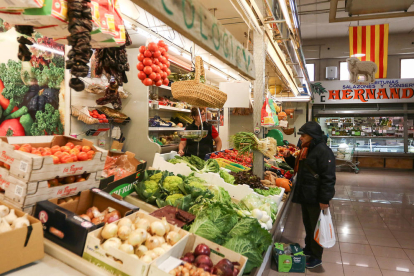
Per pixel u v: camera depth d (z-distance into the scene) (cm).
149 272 124
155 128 458
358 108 1216
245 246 172
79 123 358
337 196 693
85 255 135
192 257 147
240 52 251
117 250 128
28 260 128
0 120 262
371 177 986
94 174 186
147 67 212
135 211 167
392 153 1170
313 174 322
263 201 272
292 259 321
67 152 178
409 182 887
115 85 193
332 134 1245
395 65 1230
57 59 319
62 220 143
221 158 429
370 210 577
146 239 142
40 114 301
